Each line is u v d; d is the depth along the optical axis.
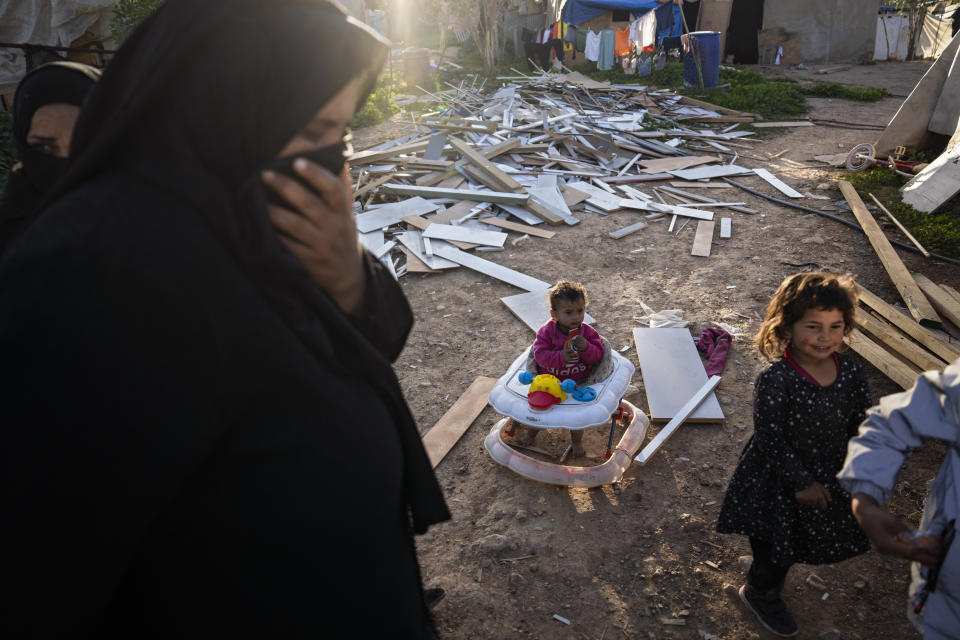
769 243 7.04
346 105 1.03
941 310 5.21
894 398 1.83
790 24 21.66
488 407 4.50
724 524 2.66
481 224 7.75
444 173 9.23
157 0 11.71
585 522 3.49
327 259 1.05
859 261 6.44
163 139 0.88
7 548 0.72
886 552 1.70
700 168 9.75
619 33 19.17
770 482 2.53
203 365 0.82
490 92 15.66
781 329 2.49
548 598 3.05
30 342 0.73
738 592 3.04
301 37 0.94
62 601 0.76
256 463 0.92
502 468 3.92
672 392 4.49
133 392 0.75
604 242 7.29
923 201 7.66
